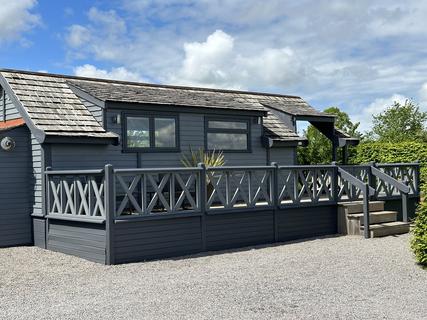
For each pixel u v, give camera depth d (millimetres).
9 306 6078
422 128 31125
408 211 14359
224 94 16531
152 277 7641
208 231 10211
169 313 5613
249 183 10938
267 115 14992
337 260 8773
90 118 11820
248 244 10820
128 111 12102
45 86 12383
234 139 14273
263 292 6520
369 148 20531
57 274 8148
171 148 12875
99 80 13859
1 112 12844
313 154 20938
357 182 11859
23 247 11141
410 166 14742
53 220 10672
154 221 9453
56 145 11039
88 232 9523
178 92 14711
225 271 7961
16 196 11305
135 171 9250
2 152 11117
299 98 19031
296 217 11734
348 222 12203
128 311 5715
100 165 11672
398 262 8539
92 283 7324
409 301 6047
